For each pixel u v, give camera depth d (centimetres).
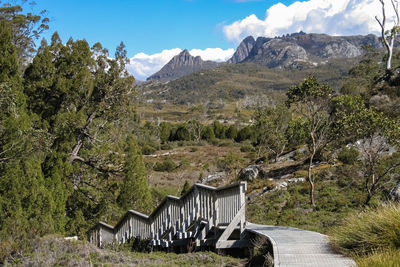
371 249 610
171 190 3353
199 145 8188
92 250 915
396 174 1780
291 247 751
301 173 2333
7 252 807
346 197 1722
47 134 1597
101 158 2078
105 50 2138
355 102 1986
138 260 855
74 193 1969
